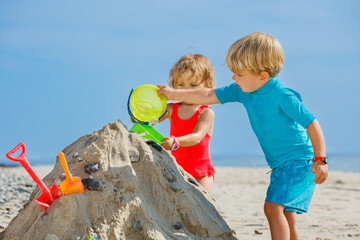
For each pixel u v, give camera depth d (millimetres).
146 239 2566
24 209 2766
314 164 3072
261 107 3273
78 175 2682
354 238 4320
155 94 3553
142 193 2750
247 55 3135
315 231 4676
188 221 2855
